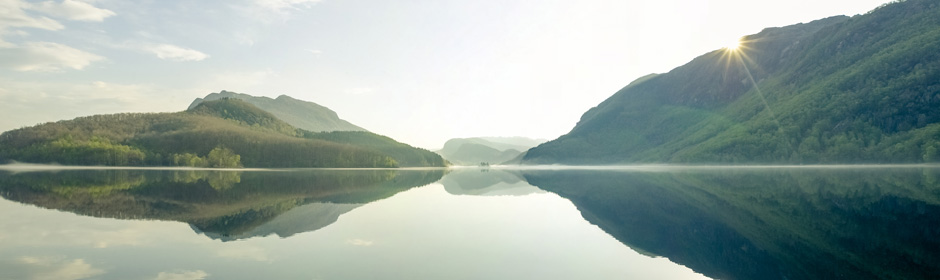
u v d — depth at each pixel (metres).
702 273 13.22
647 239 18.81
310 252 15.50
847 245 16.88
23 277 12.08
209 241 17.30
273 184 60.81
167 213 25.92
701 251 16.28
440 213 27.50
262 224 21.89
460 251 16.03
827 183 57.38
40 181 63.38
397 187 56.84
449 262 14.33
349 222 23.00
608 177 95.00
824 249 16.19
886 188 45.97
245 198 36.66
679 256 15.52
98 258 14.28
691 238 18.94
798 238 18.41
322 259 14.44
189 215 25.06
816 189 46.34
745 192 43.75
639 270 13.65
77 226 20.70
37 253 14.90
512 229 21.25
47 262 13.69
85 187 49.94
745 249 16.55
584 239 18.72
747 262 14.49
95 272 12.62
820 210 27.55
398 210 29.03
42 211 26.50
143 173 108.81
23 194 39.16
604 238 18.97
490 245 17.25
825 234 19.20
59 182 60.69
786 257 15.05
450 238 18.64
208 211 27.05
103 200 33.88
